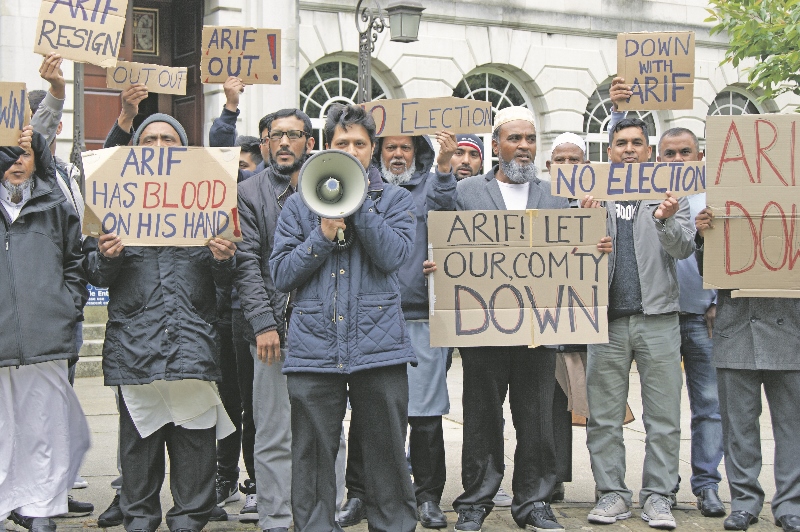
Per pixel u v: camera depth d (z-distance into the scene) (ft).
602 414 18.67
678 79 18.39
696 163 17.52
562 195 17.65
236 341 18.04
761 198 17.47
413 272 18.16
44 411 16.03
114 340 15.89
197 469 16.24
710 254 17.63
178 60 42.78
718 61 53.01
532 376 17.61
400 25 32.45
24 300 15.49
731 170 17.53
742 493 18.03
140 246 15.84
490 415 17.71
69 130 38.78
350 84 45.78
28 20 37.19
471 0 47.16
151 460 16.14
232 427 16.57
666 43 18.35
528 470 17.72
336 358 14.69
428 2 46.09
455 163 22.18
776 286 17.47
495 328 17.30
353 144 15.15
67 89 38.55
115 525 17.63
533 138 18.16
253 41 20.26
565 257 17.53
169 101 43.11
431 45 46.42
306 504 14.89
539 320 17.39
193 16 41.86
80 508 18.54
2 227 15.61
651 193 17.57
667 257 18.47
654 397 18.57
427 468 18.20
